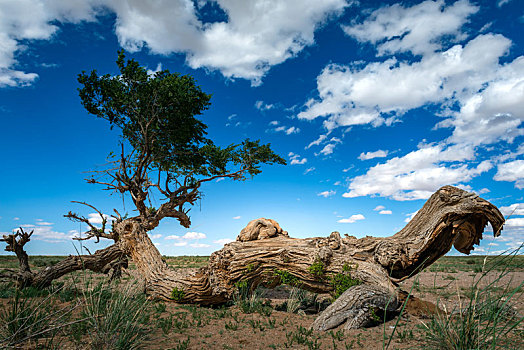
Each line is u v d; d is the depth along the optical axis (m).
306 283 9.36
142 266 11.56
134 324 5.31
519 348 3.92
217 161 16.94
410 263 8.27
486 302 4.07
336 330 6.52
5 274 11.84
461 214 7.76
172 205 15.84
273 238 10.31
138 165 15.89
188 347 5.04
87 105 16.39
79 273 13.70
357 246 8.92
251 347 5.24
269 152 17.16
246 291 9.95
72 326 5.20
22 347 4.39
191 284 9.80
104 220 14.34
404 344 5.23
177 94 15.23
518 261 3.86
